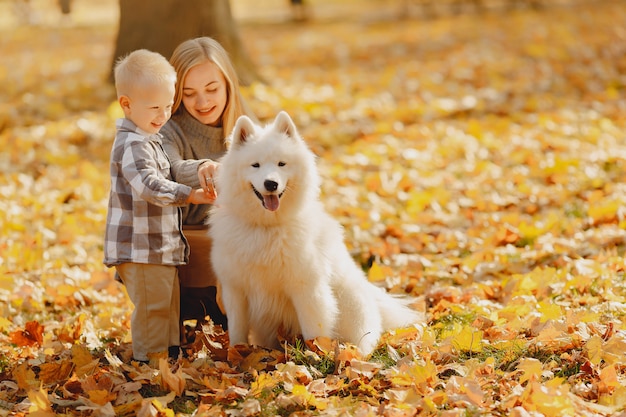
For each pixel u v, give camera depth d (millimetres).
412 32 29656
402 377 5312
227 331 6828
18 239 9523
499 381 5332
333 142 13914
